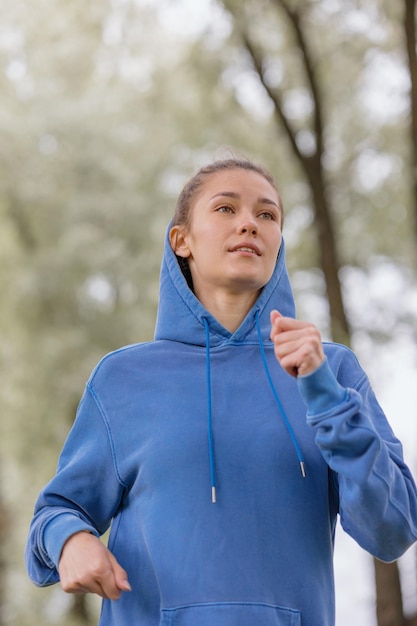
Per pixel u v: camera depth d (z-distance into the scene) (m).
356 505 2.65
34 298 18.72
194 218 3.17
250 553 2.76
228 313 3.14
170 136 17.84
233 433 2.88
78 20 16.50
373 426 2.68
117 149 18.80
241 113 16.22
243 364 3.03
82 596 17.81
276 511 2.80
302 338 2.64
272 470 2.84
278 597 2.74
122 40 16.41
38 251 19.12
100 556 2.70
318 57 15.28
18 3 17.45
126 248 18.72
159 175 18.81
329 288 15.10
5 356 18.80
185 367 3.04
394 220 16.12
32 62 18.44
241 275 3.05
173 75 16.89
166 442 2.89
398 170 15.99
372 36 15.00
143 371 3.06
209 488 2.82
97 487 3.03
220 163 3.23
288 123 15.45
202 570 2.75
